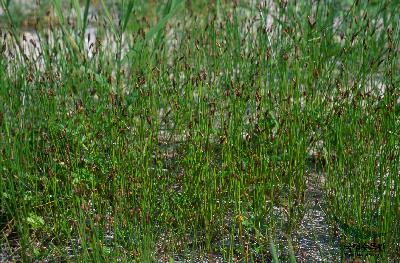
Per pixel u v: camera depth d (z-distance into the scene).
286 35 5.81
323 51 6.08
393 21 6.35
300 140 4.77
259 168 4.56
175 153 5.16
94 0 8.21
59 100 5.34
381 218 4.18
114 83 5.92
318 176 5.03
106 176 4.64
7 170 4.48
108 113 4.88
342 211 4.41
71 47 6.18
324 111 5.08
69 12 6.96
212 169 4.70
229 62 5.71
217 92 5.50
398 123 4.77
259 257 4.18
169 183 4.67
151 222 4.28
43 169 4.63
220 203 4.35
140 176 4.45
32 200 4.52
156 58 5.78
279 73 5.65
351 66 5.91
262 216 4.38
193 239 4.23
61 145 4.88
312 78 5.41
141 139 4.59
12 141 4.82
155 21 7.42
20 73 5.58
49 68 5.63
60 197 4.59
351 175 4.52
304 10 6.62
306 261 4.16
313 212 4.62
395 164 4.33
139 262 4.00
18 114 4.78
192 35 6.45
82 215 4.05
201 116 4.70
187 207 4.42
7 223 4.46
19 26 8.15
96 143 4.78
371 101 4.99
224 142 4.50
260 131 4.56
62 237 4.34
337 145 4.68
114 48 7.02
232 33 6.47
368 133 4.53
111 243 4.26
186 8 7.44
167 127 5.04
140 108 4.86
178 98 5.07
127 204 4.26
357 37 6.08
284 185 4.77
